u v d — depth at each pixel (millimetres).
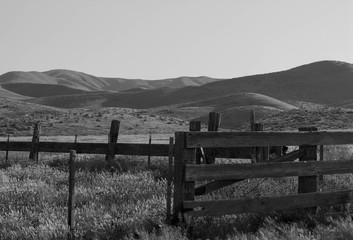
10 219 8703
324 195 8750
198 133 7707
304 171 8602
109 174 14641
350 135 9125
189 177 7590
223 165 7883
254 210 8078
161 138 43719
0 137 51500
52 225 8086
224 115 143750
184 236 6965
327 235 7242
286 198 8383
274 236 7070
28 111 112125
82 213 8898
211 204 7754
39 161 20062
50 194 10922
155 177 13867
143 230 7324
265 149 13461
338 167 8930
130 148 17547
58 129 59812
